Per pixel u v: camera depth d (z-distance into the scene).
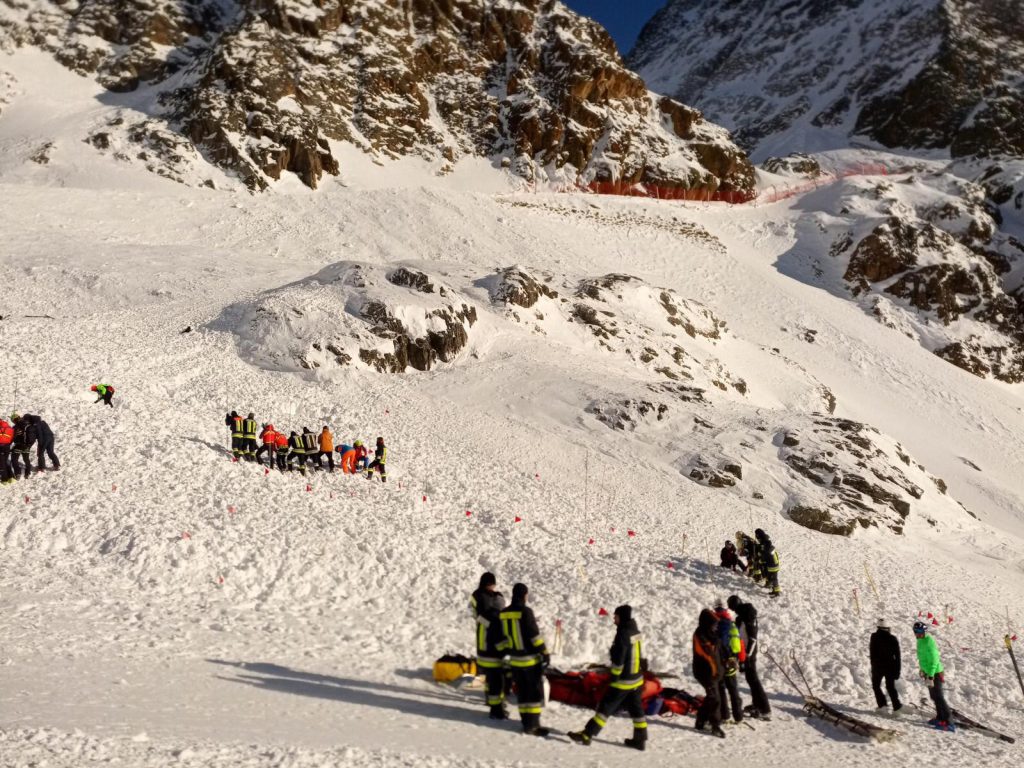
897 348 73.62
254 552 17.03
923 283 84.44
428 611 16.34
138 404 27.19
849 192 102.62
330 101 104.94
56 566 15.48
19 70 106.88
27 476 19.56
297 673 11.66
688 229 91.62
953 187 109.44
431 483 25.81
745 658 12.99
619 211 92.88
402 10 120.56
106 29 114.31
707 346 53.81
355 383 35.91
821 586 22.50
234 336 38.50
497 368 39.22
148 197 73.69
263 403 31.64
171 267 51.44
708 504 29.50
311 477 24.17
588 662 14.87
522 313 45.84
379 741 9.08
